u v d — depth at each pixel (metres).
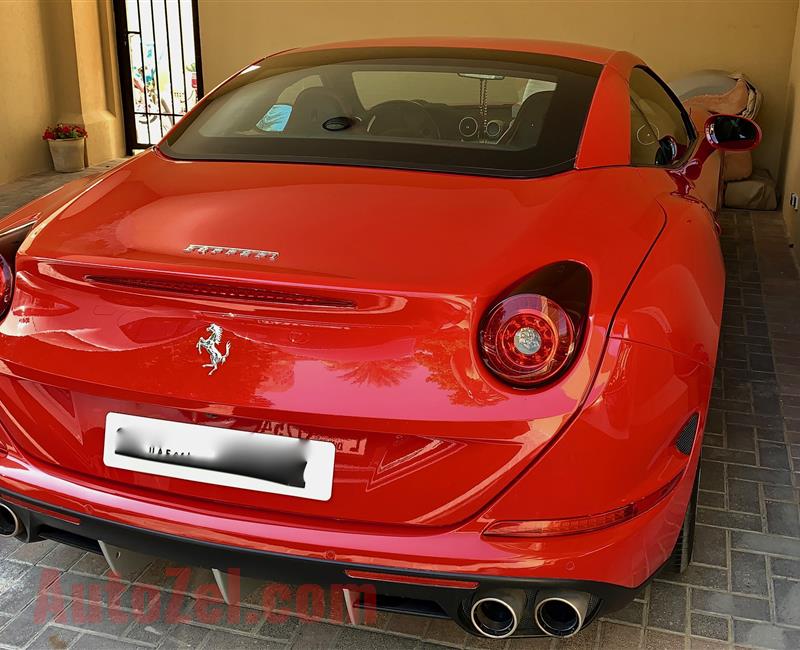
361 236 1.62
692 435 1.69
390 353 1.46
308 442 1.53
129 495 1.63
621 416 1.49
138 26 8.23
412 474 1.50
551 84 2.27
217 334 1.51
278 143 2.13
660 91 2.97
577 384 1.46
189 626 1.92
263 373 1.49
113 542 1.67
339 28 7.86
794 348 3.69
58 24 7.70
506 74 2.32
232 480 1.57
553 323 1.43
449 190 1.82
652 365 1.54
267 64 2.60
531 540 1.50
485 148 2.05
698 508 2.40
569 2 7.26
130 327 1.57
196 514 1.58
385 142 2.09
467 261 1.54
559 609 1.61
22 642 1.86
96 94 8.13
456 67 2.38
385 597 1.62
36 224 1.82
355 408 1.45
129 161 2.18
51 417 1.69
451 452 1.48
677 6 7.01
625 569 1.56
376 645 1.87
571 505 1.49
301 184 1.87
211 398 1.51
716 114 3.12
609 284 1.56
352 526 1.53
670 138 2.78
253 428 1.55
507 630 1.56
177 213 1.76
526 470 1.46
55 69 7.82
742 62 6.98
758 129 3.02
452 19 7.58
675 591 2.04
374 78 2.35
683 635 1.90
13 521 1.82
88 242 1.66
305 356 1.48
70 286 1.62
